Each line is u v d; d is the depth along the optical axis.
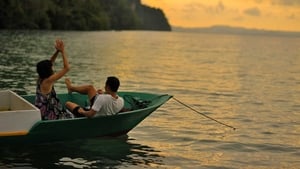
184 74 23.80
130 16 140.88
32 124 7.63
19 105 8.38
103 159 7.56
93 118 8.12
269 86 19.73
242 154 8.41
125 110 8.91
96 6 108.38
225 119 11.64
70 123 7.93
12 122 7.48
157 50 48.66
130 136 9.21
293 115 12.59
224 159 8.03
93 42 55.69
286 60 40.28
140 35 106.62
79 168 7.07
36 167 7.02
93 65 26.12
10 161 7.23
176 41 86.56
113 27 128.00
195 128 10.38
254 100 15.27
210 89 17.94
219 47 66.81
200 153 8.34
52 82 8.18
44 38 54.94
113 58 33.03
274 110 13.35
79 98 9.77
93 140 8.55
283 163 7.94
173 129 10.12
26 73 19.69
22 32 68.69
